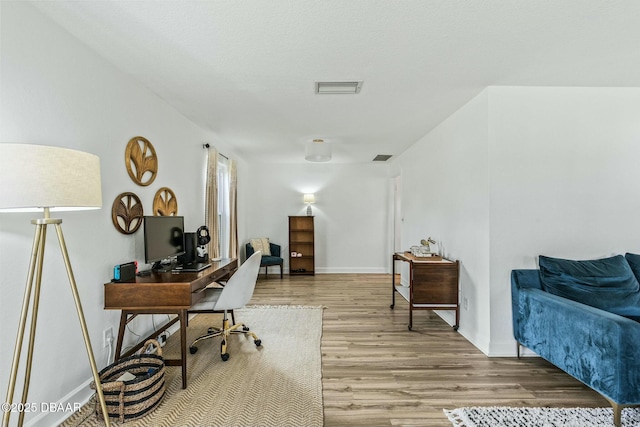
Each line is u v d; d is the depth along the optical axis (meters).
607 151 2.73
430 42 1.98
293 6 1.62
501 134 2.68
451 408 1.97
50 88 1.75
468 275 3.09
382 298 4.62
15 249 1.58
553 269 2.48
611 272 2.44
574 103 2.71
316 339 3.07
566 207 2.71
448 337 3.12
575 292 2.35
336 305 4.25
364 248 6.67
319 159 4.78
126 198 2.45
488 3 1.60
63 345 1.84
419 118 3.55
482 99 2.78
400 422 1.83
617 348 1.74
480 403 2.02
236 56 2.15
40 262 1.39
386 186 6.68
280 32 1.86
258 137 4.42
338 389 2.18
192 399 2.05
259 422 1.83
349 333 3.23
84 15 1.70
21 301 1.61
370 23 1.77
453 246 3.42
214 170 4.14
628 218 2.73
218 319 3.66
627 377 1.72
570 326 2.05
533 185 2.70
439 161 3.78
